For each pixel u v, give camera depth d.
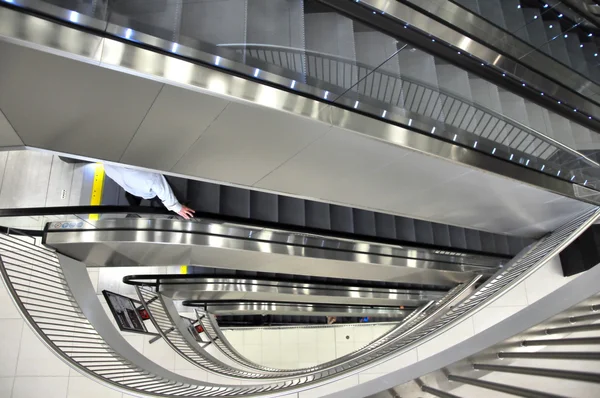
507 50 3.07
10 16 1.82
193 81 2.23
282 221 4.94
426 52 3.02
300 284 7.39
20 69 2.05
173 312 7.12
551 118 3.59
